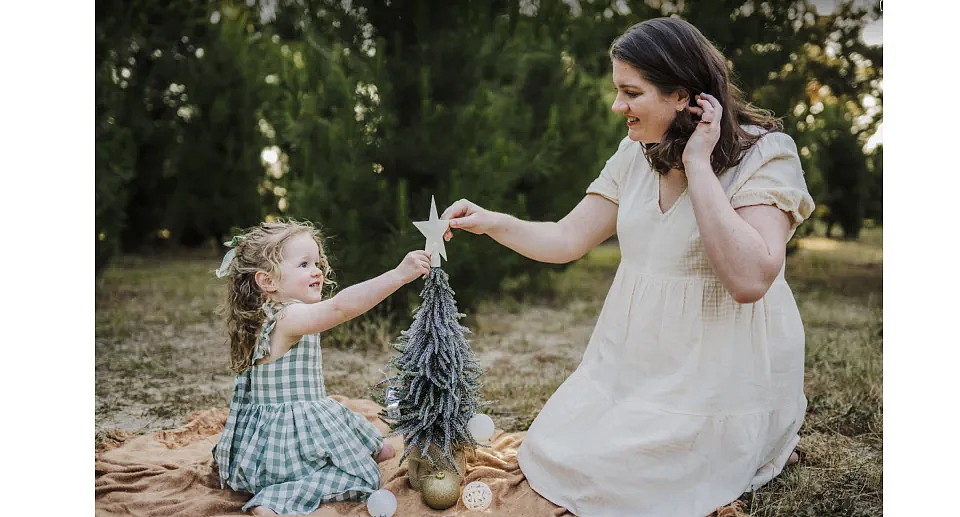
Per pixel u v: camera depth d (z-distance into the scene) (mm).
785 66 6211
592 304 6793
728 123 2525
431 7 5230
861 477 2953
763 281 2377
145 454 3146
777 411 2736
